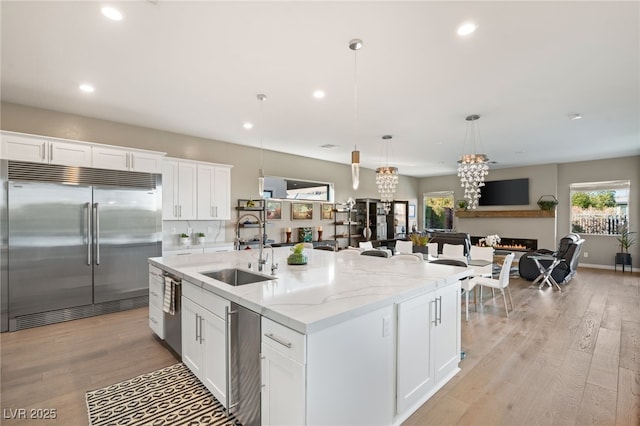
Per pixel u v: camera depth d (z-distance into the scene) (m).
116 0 2.05
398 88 3.49
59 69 3.04
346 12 2.18
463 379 2.54
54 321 3.81
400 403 2.03
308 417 1.49
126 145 4.88
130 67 3.00
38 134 4.12
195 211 5.31
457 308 2.64
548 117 4.46
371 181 9.45
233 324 1.97
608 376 2.58
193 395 2.31
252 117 4.52
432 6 2.12
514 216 8.85
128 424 2.01
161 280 3.12
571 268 5.93
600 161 7.78
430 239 6.60
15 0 2.03
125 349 3.09
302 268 2.89
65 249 3.87
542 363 2.80
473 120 4.61
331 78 3.24
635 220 7.36
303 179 7.53
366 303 1.77
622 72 3.09
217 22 2.30
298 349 1.50
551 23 2.30
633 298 4.98
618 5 2.10
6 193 3.52
